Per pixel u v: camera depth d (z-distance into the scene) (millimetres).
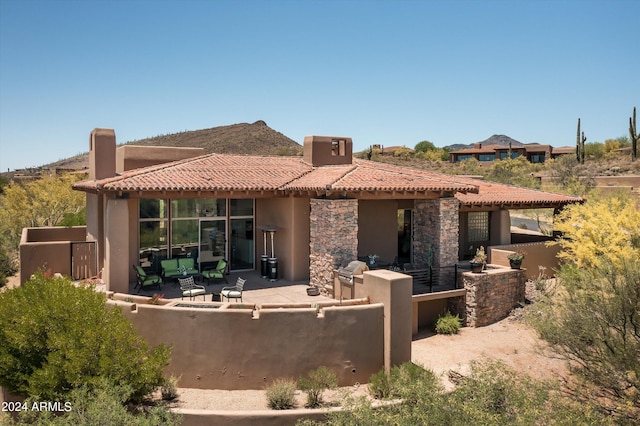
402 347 13703
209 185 18141
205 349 12906
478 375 9453
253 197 19562
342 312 13211
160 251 19562
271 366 12953
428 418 8164
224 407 11914
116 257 16891
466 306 18594
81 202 40719
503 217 24422
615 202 21984
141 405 11484
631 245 19531
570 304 13875
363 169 20906
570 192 42719
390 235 22531
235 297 15828
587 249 20219
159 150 23328
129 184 17062
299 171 22422
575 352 13148
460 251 24312
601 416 9727
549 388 9773
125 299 14055
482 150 92188
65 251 19938
